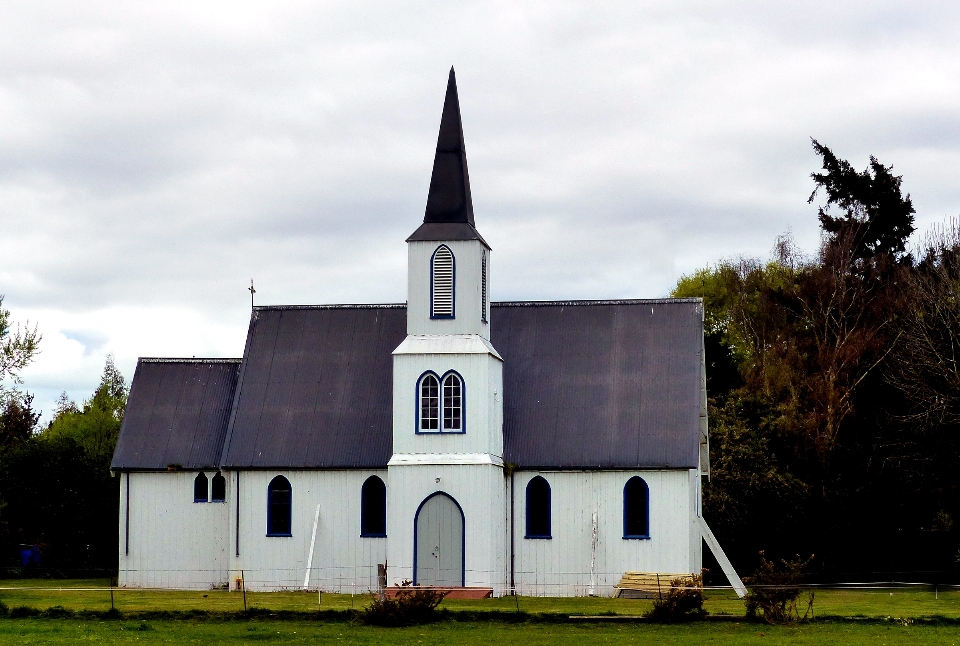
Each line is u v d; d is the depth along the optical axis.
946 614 54.00
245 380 72.31
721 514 80.81
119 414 110.81
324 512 68.94
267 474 69.44
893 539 82.88
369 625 51.03
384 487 68.62
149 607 55.50
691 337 70.69
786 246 110.81
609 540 66.75
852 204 97.19
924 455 79.50
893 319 85.88
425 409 66.19
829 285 89.75
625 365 70.19
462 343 66.12
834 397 83.56
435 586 64.56
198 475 72.44
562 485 67.50
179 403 74.62
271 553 69.00
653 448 67.06
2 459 85.62
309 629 49.78
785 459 84.56
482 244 67.88
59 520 84.69
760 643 46.12
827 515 81.00
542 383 70.12
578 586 66.69
